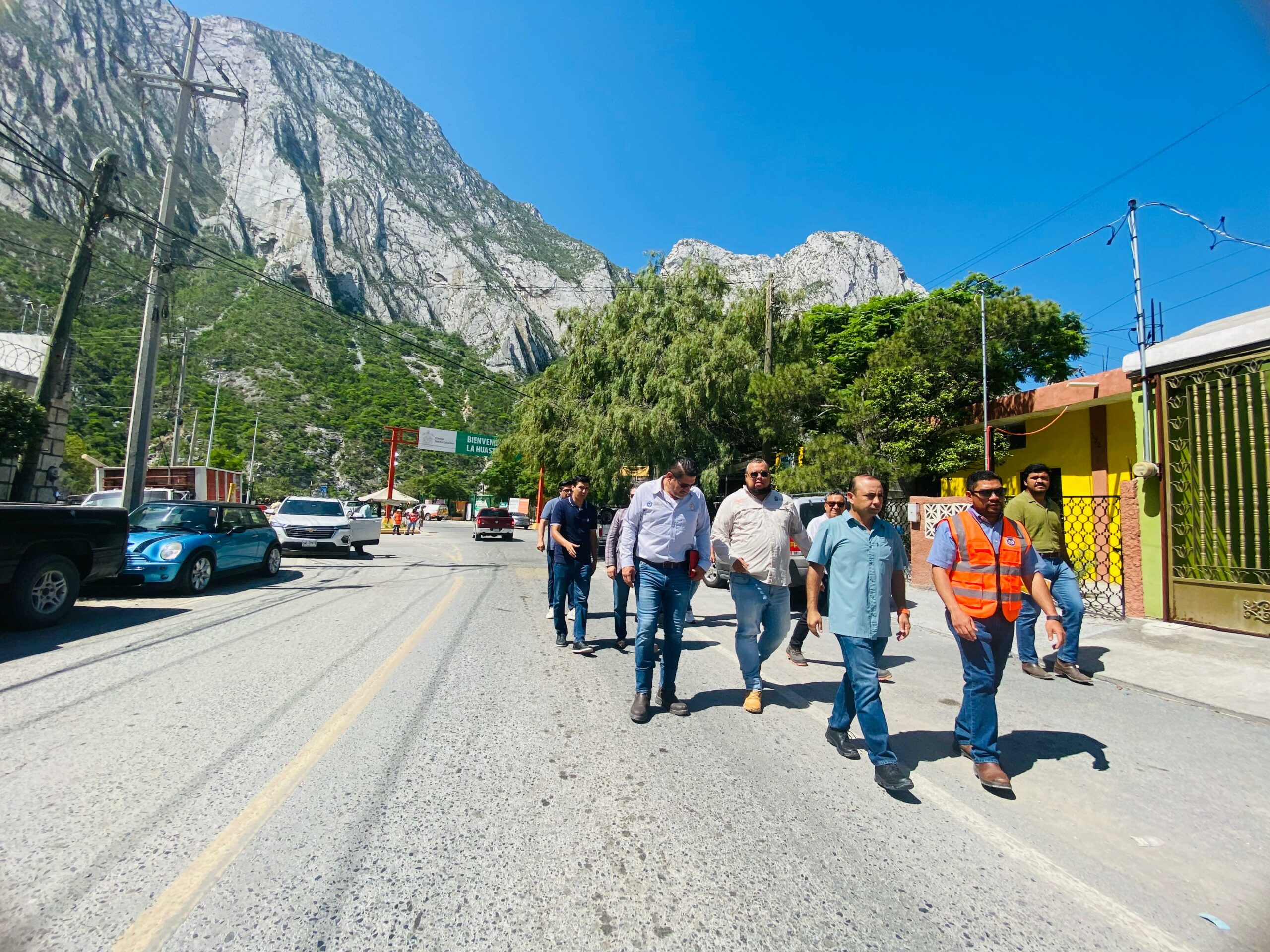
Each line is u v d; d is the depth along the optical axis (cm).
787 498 501
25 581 701
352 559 1848
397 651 662
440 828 302
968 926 241
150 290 1366
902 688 578
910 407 1541
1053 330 1909
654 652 477
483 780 357
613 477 2098
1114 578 927
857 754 404
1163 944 233
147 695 494
